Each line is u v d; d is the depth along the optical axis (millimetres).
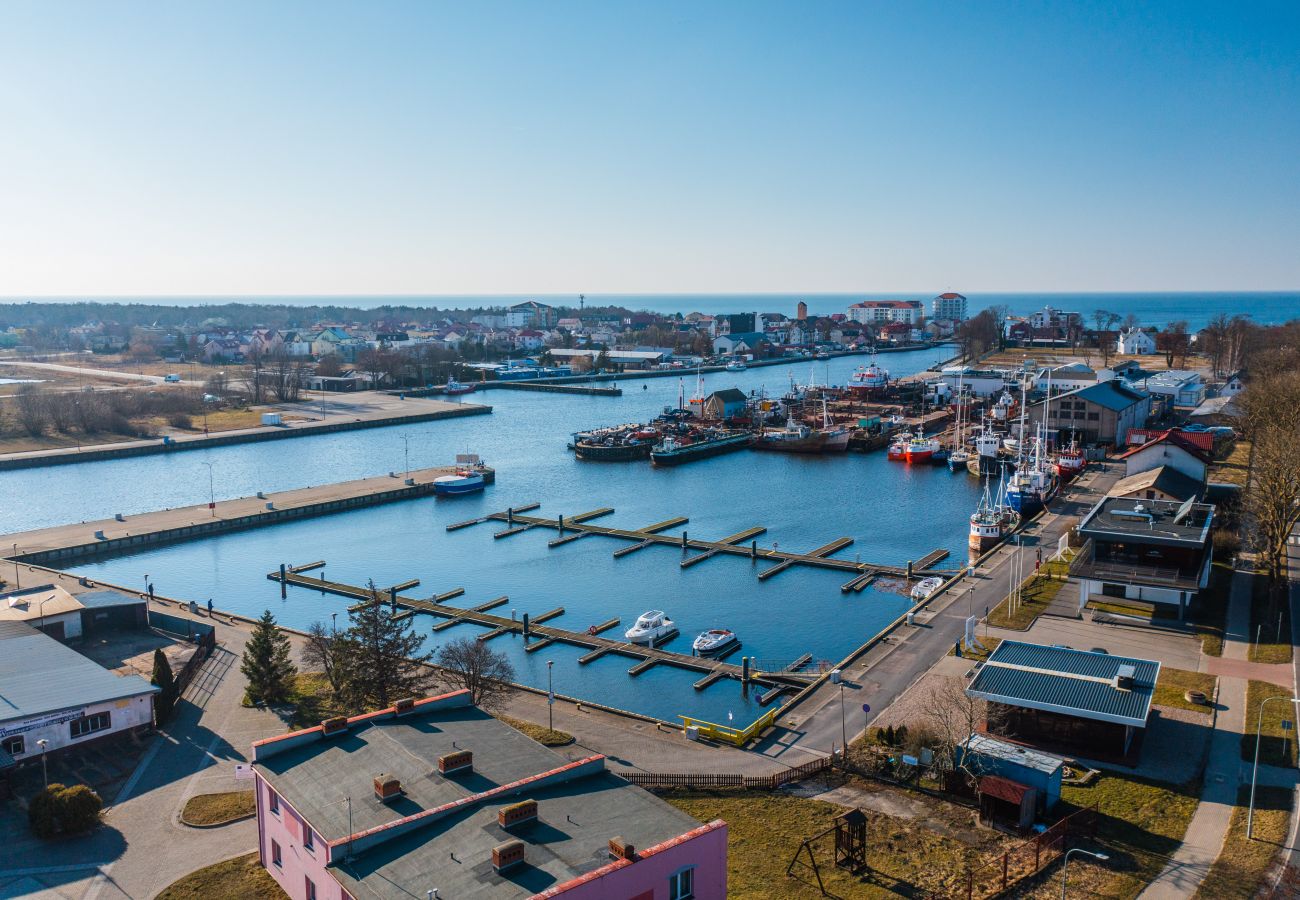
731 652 98312
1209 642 83562
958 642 85875
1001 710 66812
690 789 61656
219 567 134875
